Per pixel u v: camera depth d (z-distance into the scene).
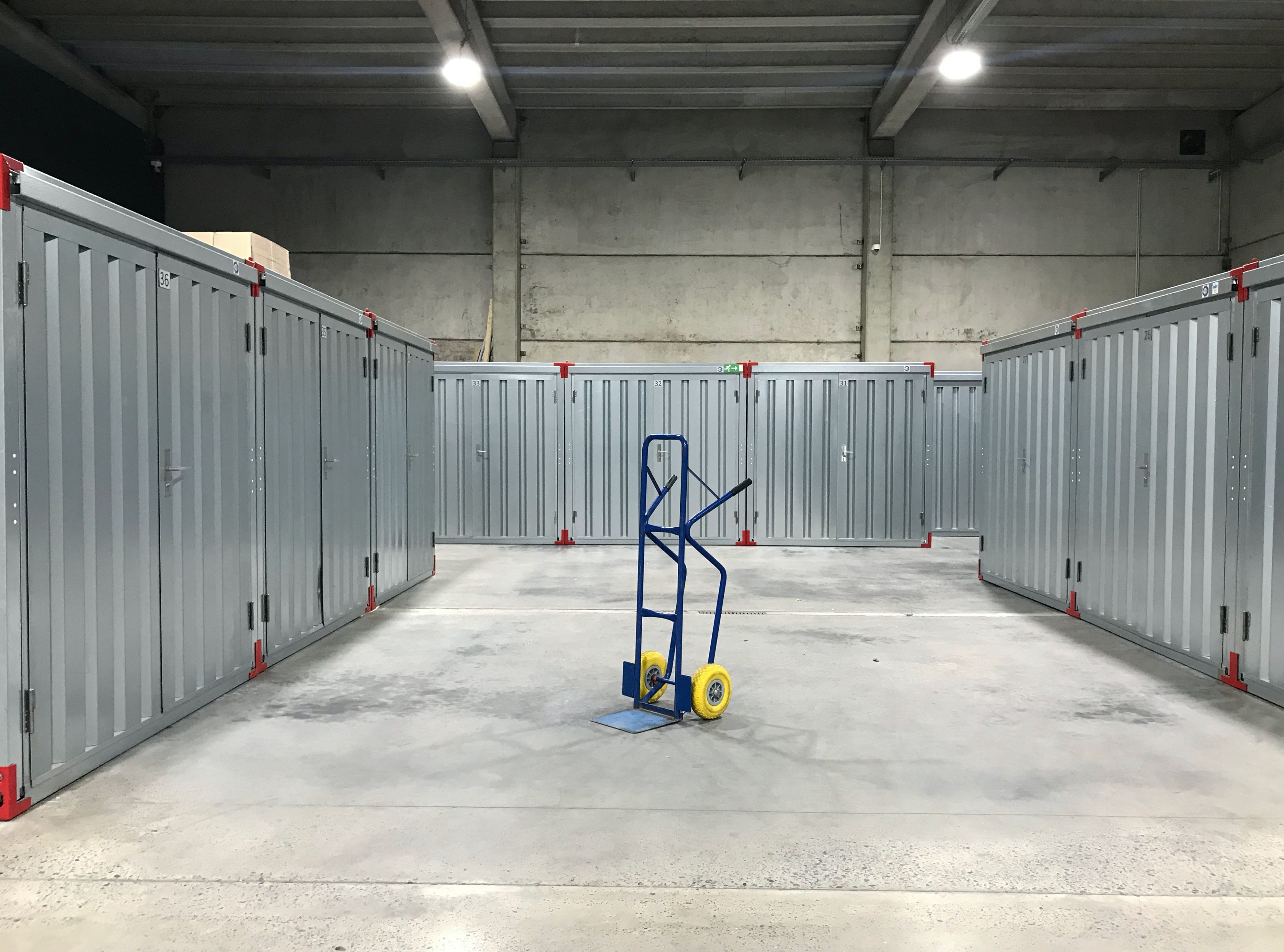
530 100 12.84
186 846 2.75
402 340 7.54
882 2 10.24
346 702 4.35
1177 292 5.13
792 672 4.98
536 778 3.35
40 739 3.06
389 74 12.08
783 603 7.23
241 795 3.17
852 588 8.07
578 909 2.37
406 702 4.36
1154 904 2.41
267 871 2.58
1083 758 3.59
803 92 12.56
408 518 7.79
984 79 12.14
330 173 13.39
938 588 8.05
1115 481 5.93
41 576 3.04
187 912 2.35
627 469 11.50
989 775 3.39
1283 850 2.75
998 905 2.40
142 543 3.66
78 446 3.23
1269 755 3.63
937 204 13.27
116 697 3.53
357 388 6.43
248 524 4.70
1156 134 13.22
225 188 13.43
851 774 3.40
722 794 3.20
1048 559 7.02
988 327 13.31
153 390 3.72
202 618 4.21
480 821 2.95
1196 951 2.19
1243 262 12.98
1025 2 10.09
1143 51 11.25
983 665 5.15
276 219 13.45
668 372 11.43
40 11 10.43
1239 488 4.59
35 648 3.01
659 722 4.02
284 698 4.42
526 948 2.18
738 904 2.40
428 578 8.53
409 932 2.25
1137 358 5.64
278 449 5.07
